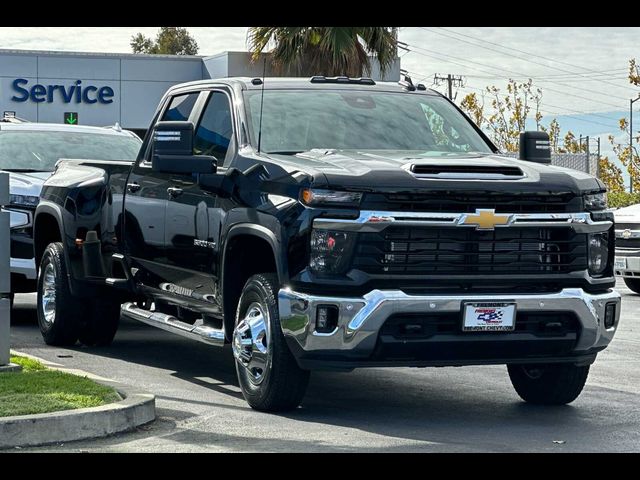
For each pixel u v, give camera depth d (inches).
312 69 1165.1
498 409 331.3
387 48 1144.2
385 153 332.8
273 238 302.5
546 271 304.2
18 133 550.6
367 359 293.6
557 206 304.8
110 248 408.2
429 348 294.4
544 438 289.4
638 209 727.7
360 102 359.3
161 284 378.0
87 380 323.9
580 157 1358.3
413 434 292.0
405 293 291.6
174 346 455.2
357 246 291.1
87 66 1985.7
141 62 2005.4
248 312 317.7
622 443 284.4
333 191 292.5
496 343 298.5
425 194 293.4
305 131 342.6
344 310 289.6
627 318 595.5
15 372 338.3
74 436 280.2
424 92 376.2
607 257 318.0
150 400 302.7
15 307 600.4
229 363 414.3
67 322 438.3
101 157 548.4
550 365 330.6
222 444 277.3
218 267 331.9
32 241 502.0
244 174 323.0
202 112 366.6
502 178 301.4
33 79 1966.0
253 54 1179.3
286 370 305.1
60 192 438.0
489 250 299.0
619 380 390.6
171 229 363.6
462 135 360.5
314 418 311.1
